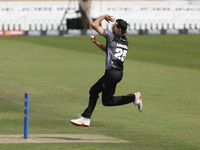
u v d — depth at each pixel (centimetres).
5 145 3488
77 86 6406
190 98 5728
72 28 13012
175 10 14088
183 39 12469
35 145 3503
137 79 7025
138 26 13850
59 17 13275
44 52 9762
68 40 11700
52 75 7244
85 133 4009
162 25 14038
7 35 12450
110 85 3738
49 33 12694
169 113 4934
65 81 6762
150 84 6650
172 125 4412
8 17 12862
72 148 3441
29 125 4278
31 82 6644
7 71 7556
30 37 12219
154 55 9756
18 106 5153
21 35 12569
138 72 7675
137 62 8775
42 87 6291
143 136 3959
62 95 5797
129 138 3869
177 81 6919
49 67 8012
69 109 5038
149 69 8006
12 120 4472
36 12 13125
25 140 3666
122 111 5025
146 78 7131
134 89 6281
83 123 3725
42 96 5712
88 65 8288
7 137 3769
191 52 10275
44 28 13200
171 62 8862
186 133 4109
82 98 5641
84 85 6488
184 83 6769
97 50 10206
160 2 17000
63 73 7444
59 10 13288
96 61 8769
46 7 13862
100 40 11669
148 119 4656
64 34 12731
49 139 3728
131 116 4784
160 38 12619
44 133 3966
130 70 7850
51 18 13225
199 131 4194
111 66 3694
